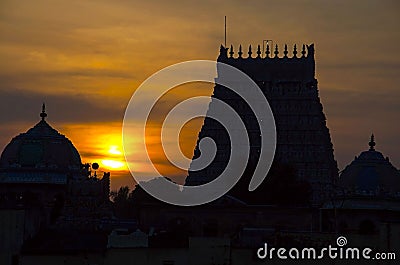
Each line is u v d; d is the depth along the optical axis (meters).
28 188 153.38
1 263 100.56
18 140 159.75
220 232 151.00
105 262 102.00
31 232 107.62
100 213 135.50
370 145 146.75
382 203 136.25
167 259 101.75
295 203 190.75
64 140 162.25
